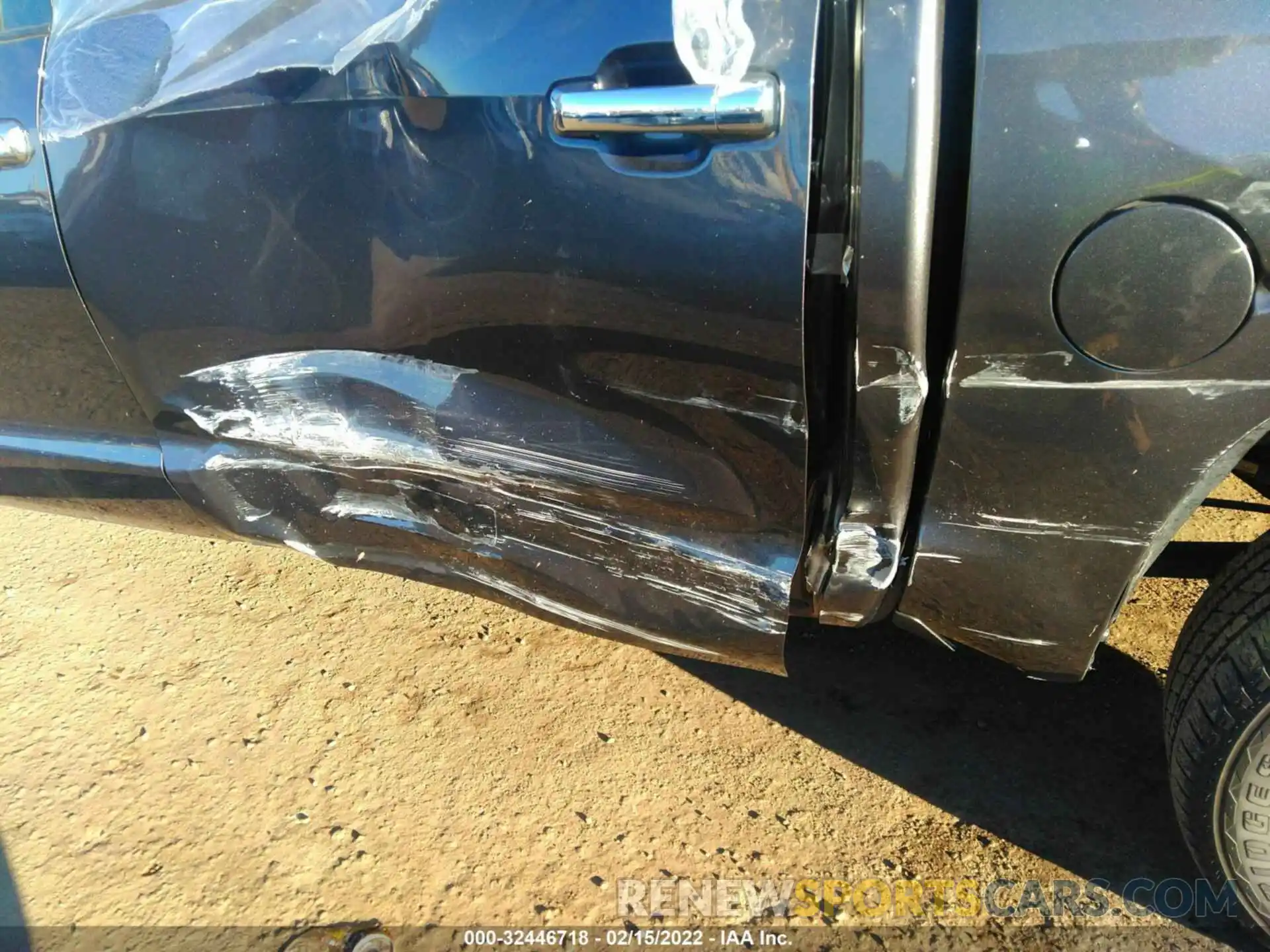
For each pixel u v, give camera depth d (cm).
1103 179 112
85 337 182
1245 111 107
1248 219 110
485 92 133
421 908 175
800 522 150
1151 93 109
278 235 156
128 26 158
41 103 163
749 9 117
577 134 128
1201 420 124
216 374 176
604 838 188
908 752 207
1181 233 112
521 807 195
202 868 183
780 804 194
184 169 156
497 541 176
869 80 114
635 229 131
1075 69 110
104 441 198
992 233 117
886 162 116
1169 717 154
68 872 183
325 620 252
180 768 206
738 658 169
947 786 198
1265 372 119
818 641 242
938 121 115
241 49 148
